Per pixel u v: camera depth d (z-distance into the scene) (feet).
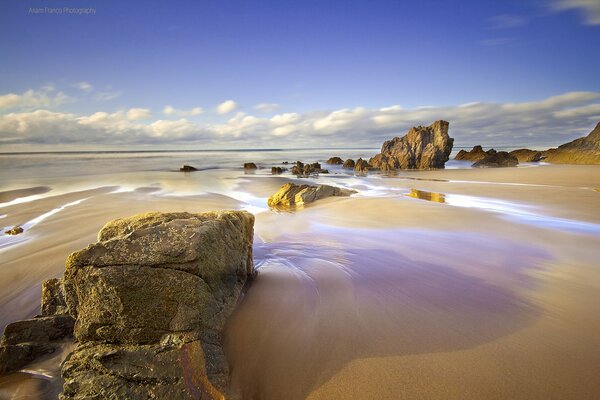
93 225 41.96
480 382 13.19
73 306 14.76
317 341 15.56
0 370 15.30
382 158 149.69
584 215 43.91
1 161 200.54
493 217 42.14
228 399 12.42
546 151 185.47
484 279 22.93
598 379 13.32
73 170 141.18
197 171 141.79
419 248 30.09
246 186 86.28
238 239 20.31
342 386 13.15
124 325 13.88
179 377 12.70
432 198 60.29
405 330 16.51
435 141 146.00
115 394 12.54
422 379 13.37
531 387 12.95
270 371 14.02
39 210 51.80
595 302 19.60
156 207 54.44
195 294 14.20
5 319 20.77
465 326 16.93
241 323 16.71
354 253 28.81
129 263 14.14
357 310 18.31
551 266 25.43
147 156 291.58
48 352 16.43
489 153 174.19
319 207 52.37
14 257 30.53
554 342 15.66
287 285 21.39
